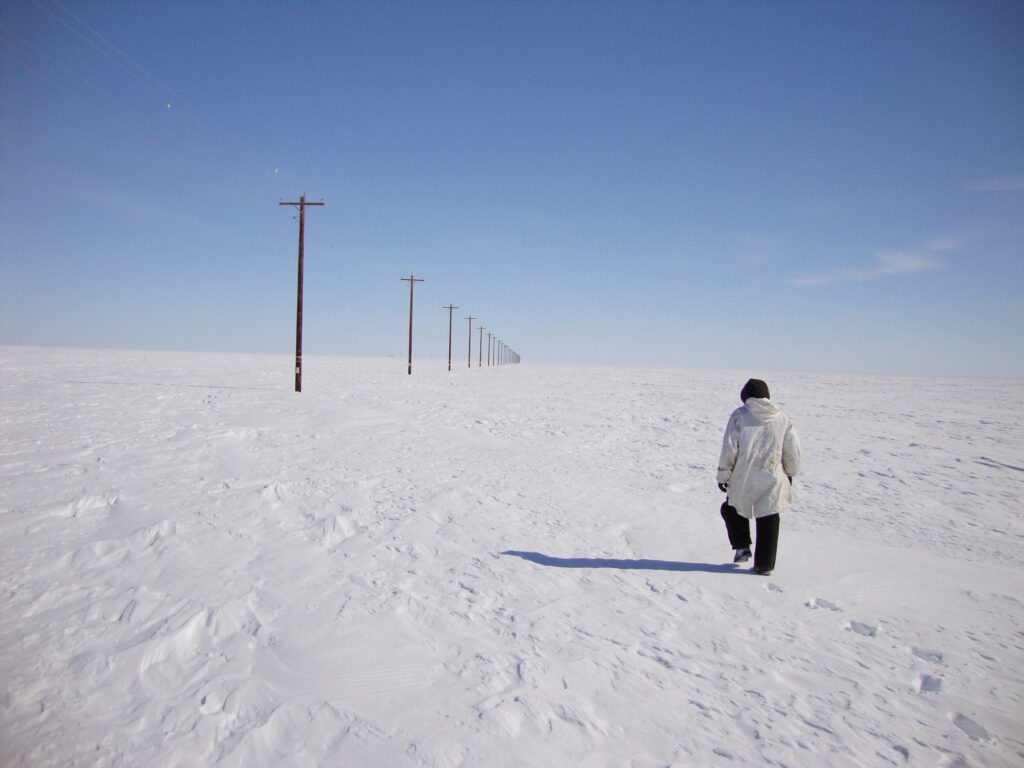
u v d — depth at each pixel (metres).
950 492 8.51
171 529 5.09
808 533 6.18
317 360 86.12
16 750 2.29
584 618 3.80
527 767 2.32
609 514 6.57
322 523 5.51
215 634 3.33
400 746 2.40
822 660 3.42
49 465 7.38
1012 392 39.94
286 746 2.38
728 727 2.69
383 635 3.39
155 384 21.94
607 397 24.98
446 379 37.34
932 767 2.48
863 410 21.97
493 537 5.46
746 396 4.93
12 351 75.38
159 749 2.34
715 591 4.40
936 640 3.77
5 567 4.18
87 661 2.96
